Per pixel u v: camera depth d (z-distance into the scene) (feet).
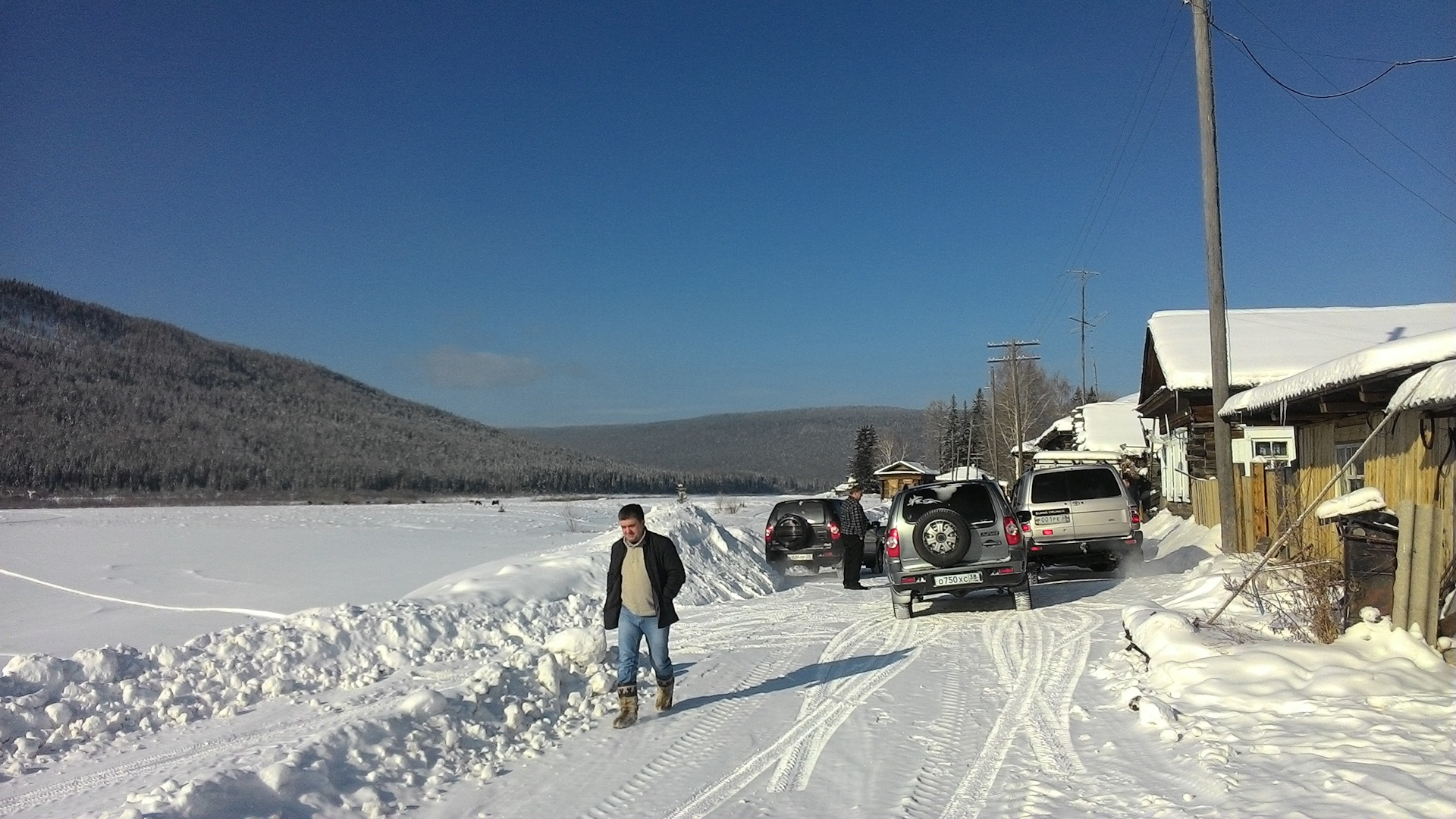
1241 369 71.67
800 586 61.52
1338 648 23.98
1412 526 24.07
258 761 18.13
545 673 25.32
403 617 34.35
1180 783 17.01
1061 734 21.33
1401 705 19.83
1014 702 24.75
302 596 61.00
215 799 16.37
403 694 26.78
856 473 380.99
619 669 24.44
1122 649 30.14
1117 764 18.63
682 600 49.93
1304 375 37.76
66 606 59.06
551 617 40.24
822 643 35.78
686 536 59.31
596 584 46.42
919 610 44.27
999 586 40.91
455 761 20.81
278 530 155.02
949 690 26.71
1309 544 39.27
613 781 19.62
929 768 19.48
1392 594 25.31
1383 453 35.37
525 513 235.20
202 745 21.99
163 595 64.28
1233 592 32.24
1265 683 22.36
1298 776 16.46
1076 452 122.93
